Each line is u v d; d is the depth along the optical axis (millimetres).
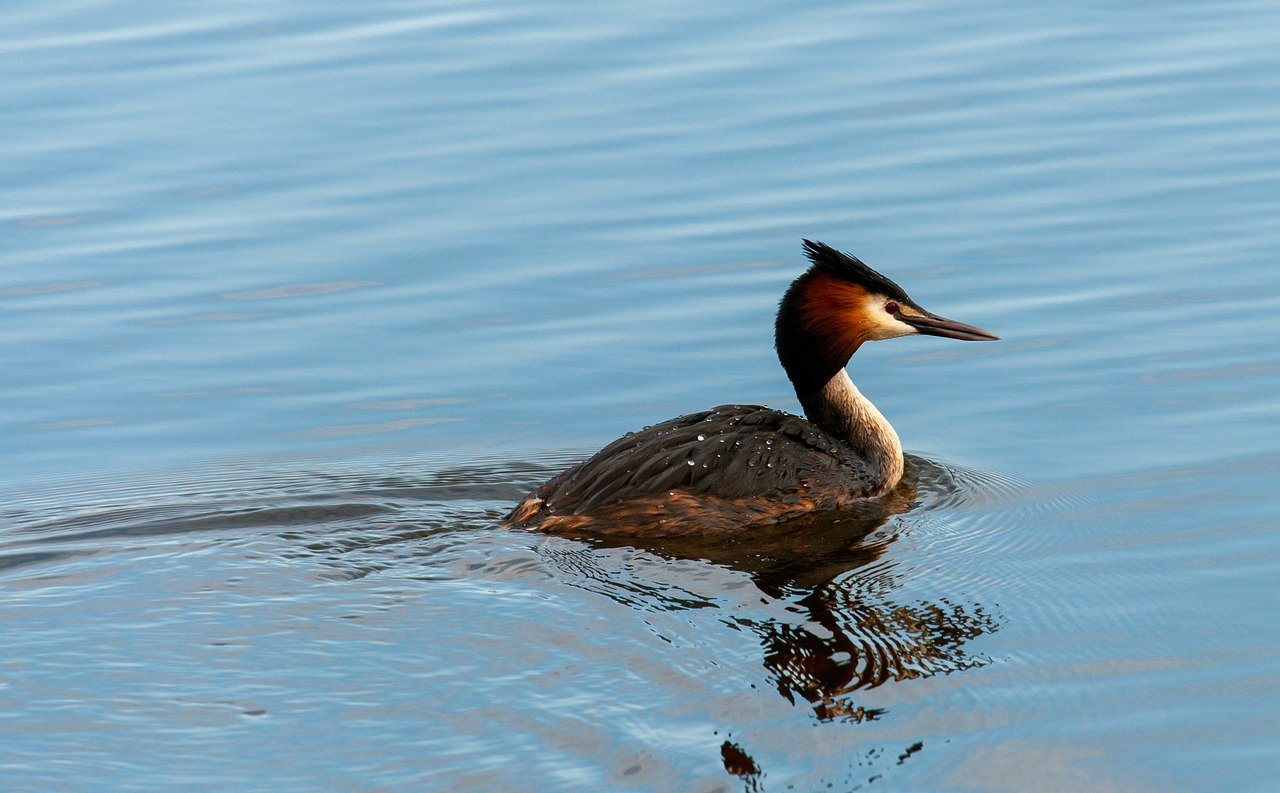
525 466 15219
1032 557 12914
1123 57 24578
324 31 26750
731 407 14742
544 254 19859
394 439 16188
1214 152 21359
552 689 10711
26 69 25375
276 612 11953
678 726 10211
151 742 10211
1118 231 19547
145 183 21938
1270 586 12156
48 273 19781
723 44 25656
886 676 10859
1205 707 10438
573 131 22938
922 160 21656
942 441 15742
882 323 15180
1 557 13094
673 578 12539
